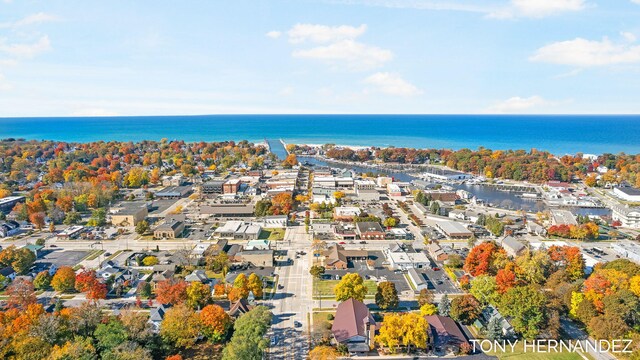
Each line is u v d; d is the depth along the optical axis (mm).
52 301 127625
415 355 101625
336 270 154875
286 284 141750
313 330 108062
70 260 163500
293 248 179000
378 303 122688
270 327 113000
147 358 86812
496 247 153500
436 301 129125
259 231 197125
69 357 84062
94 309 107625
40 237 192625
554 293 122188
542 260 140375
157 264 154875
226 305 126688
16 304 117875
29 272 150000
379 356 101312
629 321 105125
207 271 153750
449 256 158875
